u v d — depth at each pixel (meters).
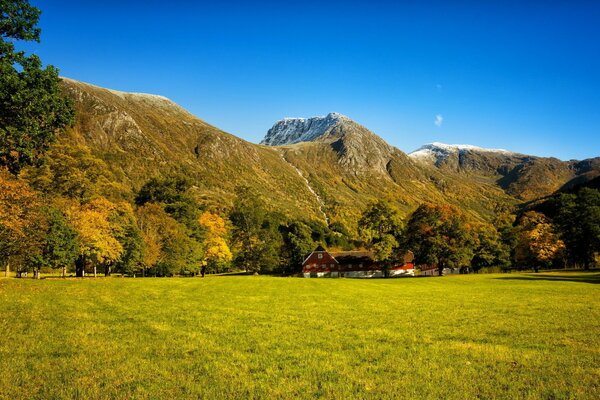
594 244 91.25
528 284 56.31
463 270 107.62
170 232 79.12
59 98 29.00
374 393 10.97
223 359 14.27
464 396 10.74
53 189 61.69
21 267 62.28
